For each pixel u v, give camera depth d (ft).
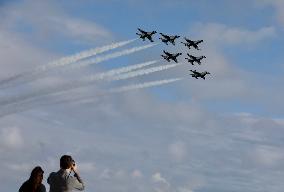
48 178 70.74
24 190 65.36
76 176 70.59
